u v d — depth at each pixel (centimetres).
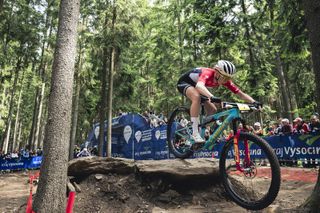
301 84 1394
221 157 372
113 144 1733
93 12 1716
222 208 534
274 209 467
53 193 477
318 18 430
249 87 1452
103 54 1722
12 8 1778
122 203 575
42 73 2558
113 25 1642
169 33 2052
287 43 745
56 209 475
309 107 1053
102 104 1717
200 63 1758
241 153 379
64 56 529
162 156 1327
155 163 633
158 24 2102
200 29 1645
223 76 384
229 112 362
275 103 2384
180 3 1989
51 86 524
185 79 420
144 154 1460
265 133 1300
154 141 1396
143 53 2341
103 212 550
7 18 1677
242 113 371
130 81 2036
